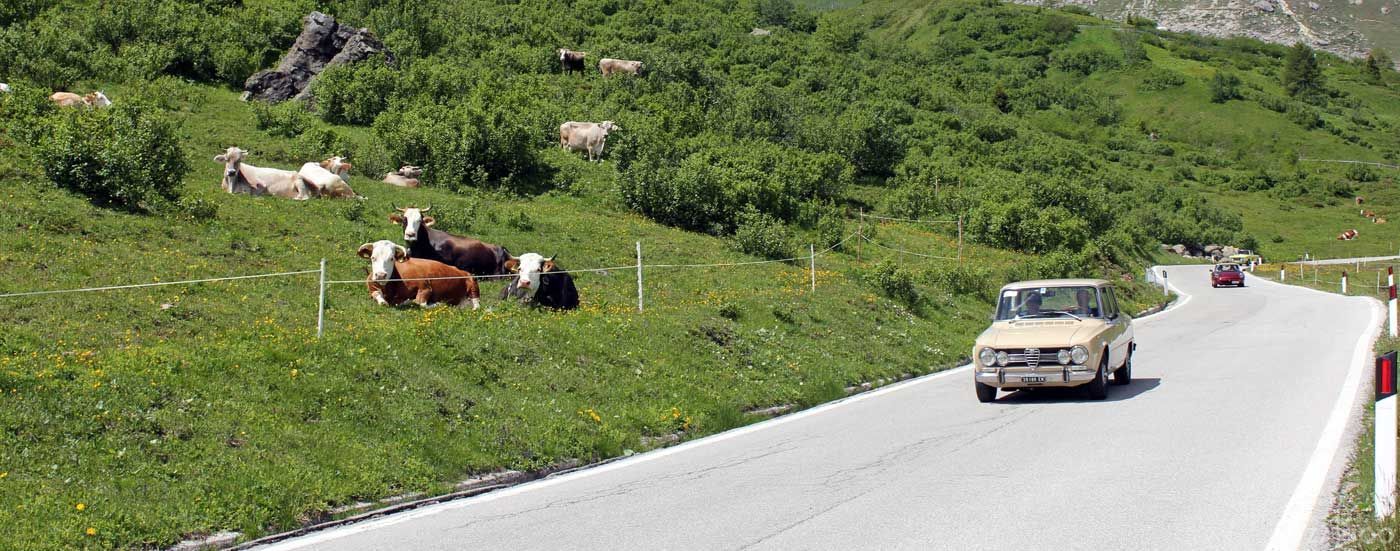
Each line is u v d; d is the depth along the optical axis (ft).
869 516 23.21
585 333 45.65
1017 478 26.78
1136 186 299.58
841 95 238.07
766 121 177.37
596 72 178.29
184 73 130.82
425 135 103.86
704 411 40.06
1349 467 26.61
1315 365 50.34
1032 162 230.48
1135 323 89.10
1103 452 30.01
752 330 54.95
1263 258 268.62
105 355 33.58
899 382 53.52
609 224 92.73
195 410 29.60
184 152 77.66
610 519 23.99
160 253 54.54
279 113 107.45
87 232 55.67
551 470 31.71
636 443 35.17
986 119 263.70
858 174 172.65
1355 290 140.26
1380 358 21.09
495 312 48.67
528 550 21.38
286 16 156.15
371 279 50.21
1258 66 588.91
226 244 59.82
